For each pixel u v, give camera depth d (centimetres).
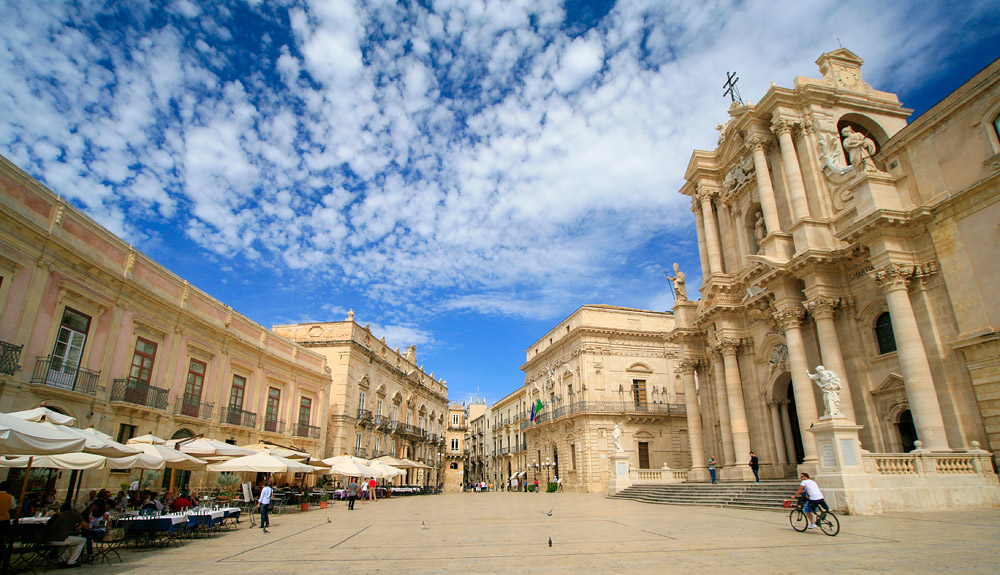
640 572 743
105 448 1177
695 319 2816
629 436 4153
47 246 1697
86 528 938
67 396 1748
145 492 1827
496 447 7206
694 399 2852
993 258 1581
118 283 1994
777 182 2381
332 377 3962
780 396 2362
